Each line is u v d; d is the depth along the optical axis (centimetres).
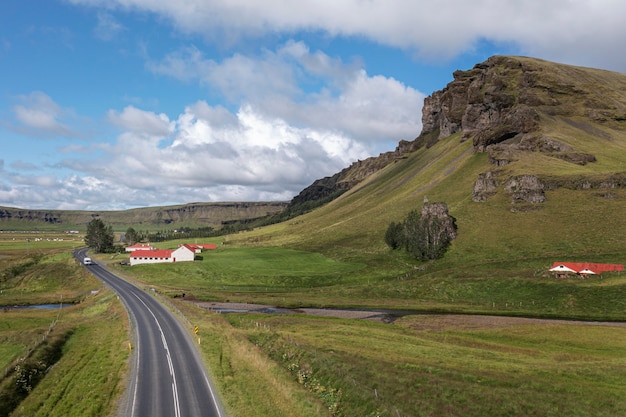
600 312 8400
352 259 15700
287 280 13475
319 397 3909
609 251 12319
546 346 6419
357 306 10044
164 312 8156
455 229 15912
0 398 4081
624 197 15488
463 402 3694
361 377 4297
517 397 3788
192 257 16775
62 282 14288
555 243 13638
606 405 3647
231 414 3422
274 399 3728
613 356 5753
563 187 16812
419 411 3494
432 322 8138
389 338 6594
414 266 14038
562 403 3656
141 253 16962
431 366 4791
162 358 5003
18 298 11962
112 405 3672
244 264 15662
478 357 5431
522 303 9550
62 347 6131
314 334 6812
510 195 17275
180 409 3525
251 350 5344
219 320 7594
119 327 7006
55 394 4128
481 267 12544
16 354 5862
